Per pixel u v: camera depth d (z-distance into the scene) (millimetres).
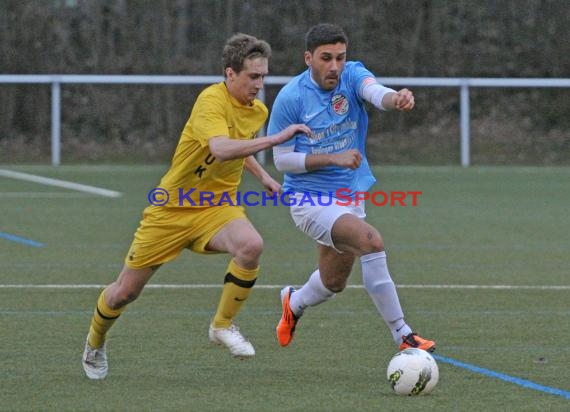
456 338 20094
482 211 42156
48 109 67688
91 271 28047
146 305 23375
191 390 15961
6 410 14719
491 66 70375
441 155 65312
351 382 16516
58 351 18688
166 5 69375
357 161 17172
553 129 69188
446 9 70375
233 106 16906
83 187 49688
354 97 18359
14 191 47938
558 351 18906
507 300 24281
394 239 34719
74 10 69125
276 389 16016
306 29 70188
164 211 16797
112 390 15930
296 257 30922
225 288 16922
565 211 42156
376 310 22984
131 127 68500
